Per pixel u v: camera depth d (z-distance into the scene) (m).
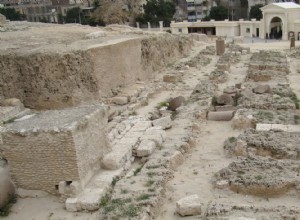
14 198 12.88
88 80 22.69
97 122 13.86
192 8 98.19
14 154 12.67
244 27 73.38
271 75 27.66
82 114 13.49
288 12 65.81
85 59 22.55
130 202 11.49
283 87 24.33
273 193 11.74
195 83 28.94
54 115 13.77
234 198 11.90
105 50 24.25
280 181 11.78
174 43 40.41
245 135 15.77
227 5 96.44
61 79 21.75
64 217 11.76
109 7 86.50
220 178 12.87
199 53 43.69
